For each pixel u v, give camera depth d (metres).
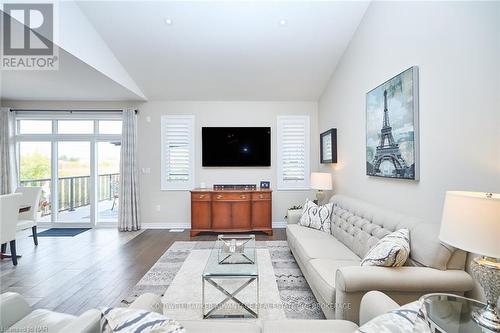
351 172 3.52
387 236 1.96
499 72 1.44
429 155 2.01
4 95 4.59
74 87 4.16
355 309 1.58
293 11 3.16
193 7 3.11
